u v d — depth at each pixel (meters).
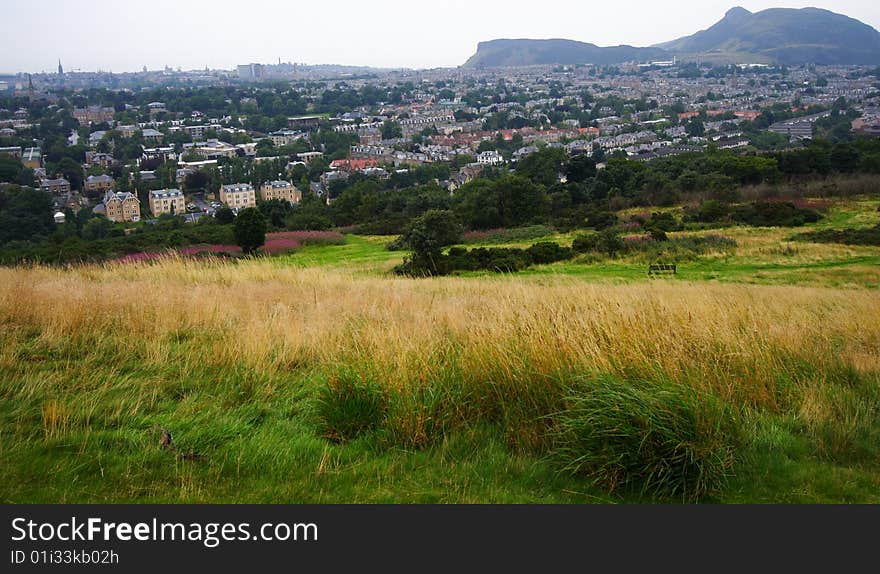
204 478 3.64
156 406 4.68
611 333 5.29
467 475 3.76
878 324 7.51
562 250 31.06
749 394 4.91
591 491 3.70
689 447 3.62
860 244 32.19
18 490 3.42
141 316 6.88
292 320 7.06
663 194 52.22
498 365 4.72
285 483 3.63
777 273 25.67
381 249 38.19
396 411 4.25
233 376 5.30
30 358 5.58
